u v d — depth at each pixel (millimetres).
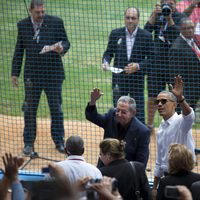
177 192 13477
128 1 45094
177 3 38188
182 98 22906
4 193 14383
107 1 49406
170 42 32625
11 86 40125
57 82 32625
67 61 42812
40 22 32094
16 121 35656
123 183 19609
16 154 32219
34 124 32312
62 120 32719
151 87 33094
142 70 32594
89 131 35094
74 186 11023
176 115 24016
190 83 32406
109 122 24344
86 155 32469
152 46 32531
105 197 12984
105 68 32469
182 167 19109
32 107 32406
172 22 32656
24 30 32219
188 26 31844
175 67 32344
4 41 44094
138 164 19938
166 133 24000
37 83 32594
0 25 46656
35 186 11266
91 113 24281
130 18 32188
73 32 45750
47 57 32312
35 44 32156
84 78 41750
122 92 32812
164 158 24188
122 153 20047
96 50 44375
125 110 23609
